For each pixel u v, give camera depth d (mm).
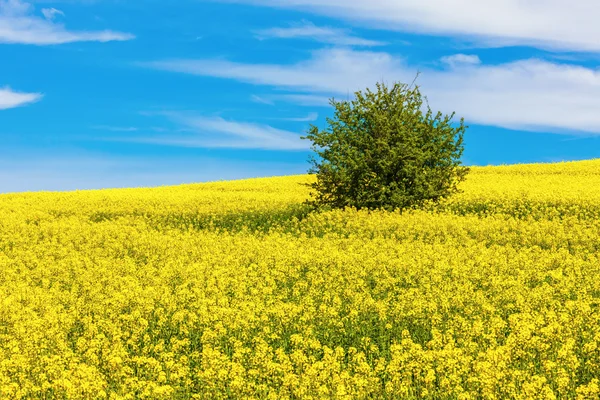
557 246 23078
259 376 10570
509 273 18422
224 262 20578
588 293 16172
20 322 13344
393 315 14078
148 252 22875
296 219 31922
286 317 13633
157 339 13219
